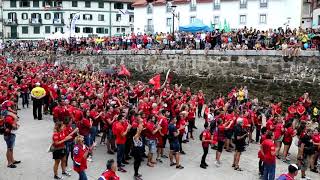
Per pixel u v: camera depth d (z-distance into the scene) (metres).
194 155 18.50
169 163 17.03
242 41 33.97
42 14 82.69
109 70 43.03
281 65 30.42
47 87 25.36
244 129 16.77
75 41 50.00
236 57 33.12
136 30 60.81
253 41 32.84
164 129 16.69
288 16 47.47
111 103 18.56
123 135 15.35
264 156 14.41
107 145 17.89
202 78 35.66
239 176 15.86
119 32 82.50
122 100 22.14
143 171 15.84
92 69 46.84
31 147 18.12
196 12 53.72
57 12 81.50
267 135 14.60
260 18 48.78
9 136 15.03
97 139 20.16
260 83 31.70
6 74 30.73
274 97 30.80
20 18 83.56
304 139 15.86
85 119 15.98
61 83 26.94
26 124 22.73
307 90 29.11
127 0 82.50
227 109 20.27
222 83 34.12
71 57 49.66
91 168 15.74
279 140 18.00
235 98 28.25
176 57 37.72
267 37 32.38
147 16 59.22
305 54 29.02
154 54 39.62
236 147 16.55
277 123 18.20
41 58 54.22
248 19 49.59
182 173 15.84
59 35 54.03
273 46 31.92
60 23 81.19
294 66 29.72
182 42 38.34
